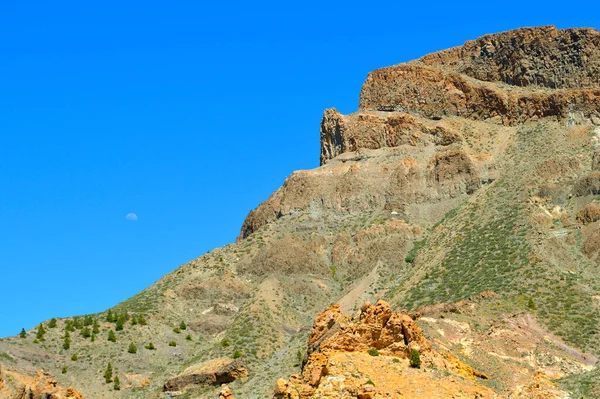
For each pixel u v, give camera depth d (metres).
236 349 180.62
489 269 182.38
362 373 107.31
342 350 112.62
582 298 161.75
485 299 163.75
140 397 171.38
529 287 169.38
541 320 153.00
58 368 177.75
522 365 131.50
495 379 121.31
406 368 109.62
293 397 105.69
